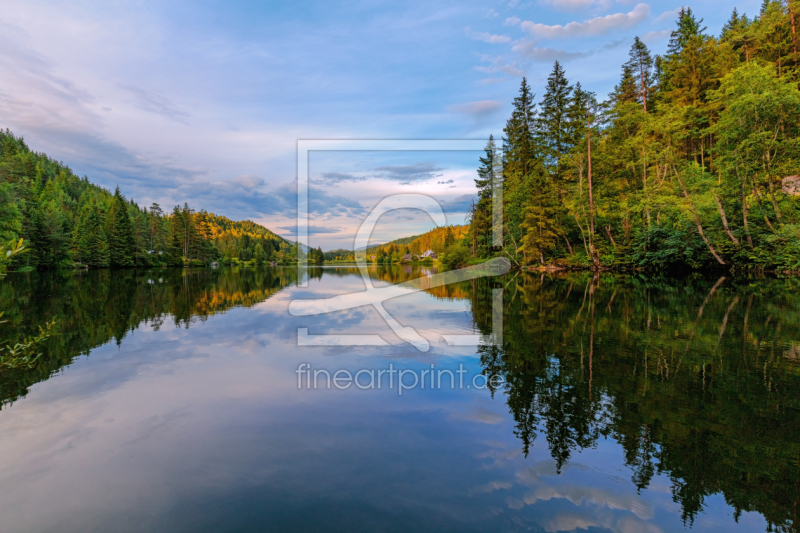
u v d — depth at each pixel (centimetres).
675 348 630
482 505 246
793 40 2795
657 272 2384
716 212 2078
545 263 3139
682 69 3109
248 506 247
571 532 221
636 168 2809
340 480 276
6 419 382
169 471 289
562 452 314
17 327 874
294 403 420
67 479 280
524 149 3653
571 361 565
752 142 1791
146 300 1415
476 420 373
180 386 476
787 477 278
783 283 1555
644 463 297
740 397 427
